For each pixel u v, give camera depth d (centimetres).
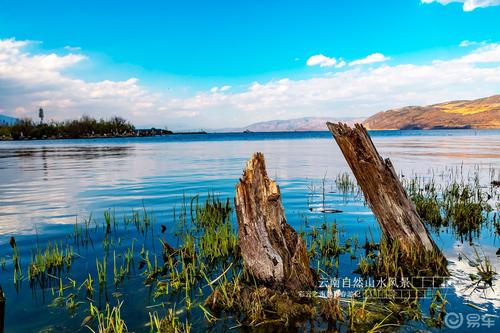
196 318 502
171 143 8325
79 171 2522
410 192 1423
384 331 454
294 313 502
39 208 1268
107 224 970
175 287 590
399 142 6819
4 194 1570
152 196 1512
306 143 7419
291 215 1127
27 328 473
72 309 523
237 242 793
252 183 588
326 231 884
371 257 726
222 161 3334
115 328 454
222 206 1267
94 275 655
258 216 580
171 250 764
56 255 711
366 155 692
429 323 471
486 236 863
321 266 688
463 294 552
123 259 740
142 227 1004
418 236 677
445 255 728
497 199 1341
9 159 3712
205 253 752
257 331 466
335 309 491
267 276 570
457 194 1345
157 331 457
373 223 1019
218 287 568
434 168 2377
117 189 1703
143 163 3158
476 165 2541
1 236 916
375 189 693
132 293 578
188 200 1421
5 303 542
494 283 588
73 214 1172
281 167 2659
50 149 5941
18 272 670
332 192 1562
